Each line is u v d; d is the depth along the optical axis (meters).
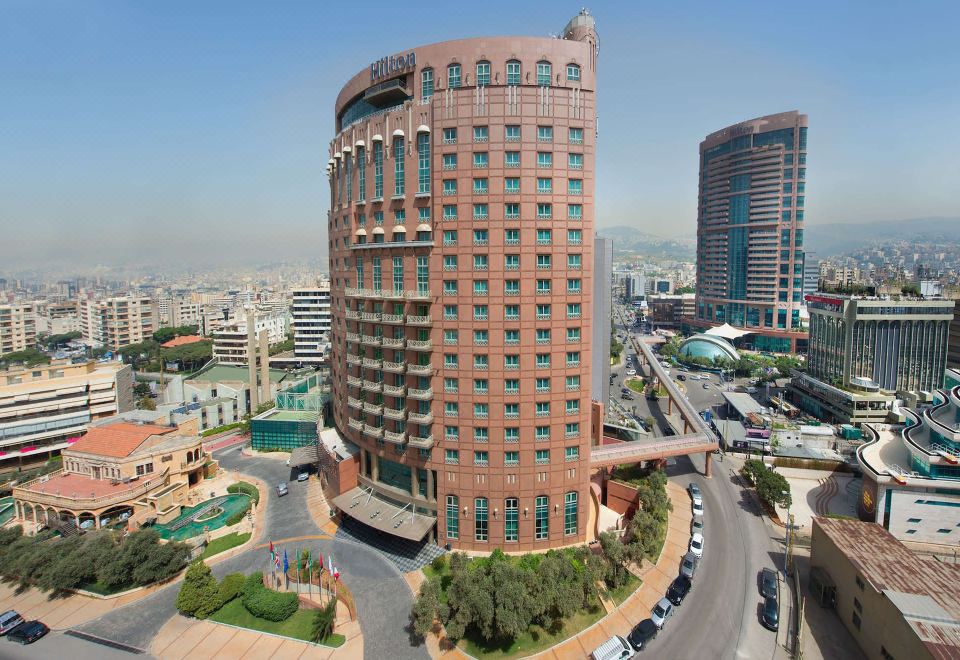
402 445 70.94
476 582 54.03
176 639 53.56
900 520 74.25
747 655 51.41
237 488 92.50
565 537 68.81
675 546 71.19
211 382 146.50
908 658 44.94
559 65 62.00
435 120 62.81
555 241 63.25
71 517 78.81
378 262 71.56
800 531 76.94
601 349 101.62
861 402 122.75
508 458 66.00
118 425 93.50
